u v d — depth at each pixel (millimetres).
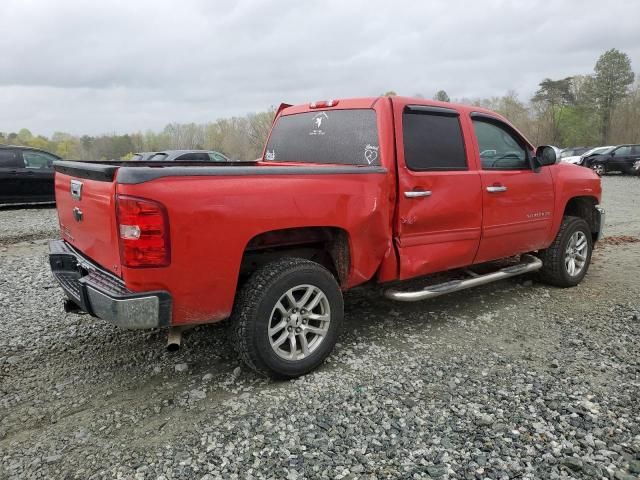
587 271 6344
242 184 3107
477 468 2543
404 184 3939
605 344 4062
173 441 2801
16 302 5199
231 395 3301
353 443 2760
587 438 2775
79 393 3340
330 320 3617
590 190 5793
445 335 4289
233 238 3092
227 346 4059
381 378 3504
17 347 4055
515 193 4828
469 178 4391
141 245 2801
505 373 3572
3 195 12516
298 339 3564
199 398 3264
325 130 4449
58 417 3053
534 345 4074
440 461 2604
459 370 3625
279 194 3246
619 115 63250
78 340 4195
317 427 2910
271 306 3297
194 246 2953
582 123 65812
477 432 2850
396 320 4645
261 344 3283
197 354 3918
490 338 4227
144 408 3150
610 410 3061
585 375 3527
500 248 4820
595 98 65188
